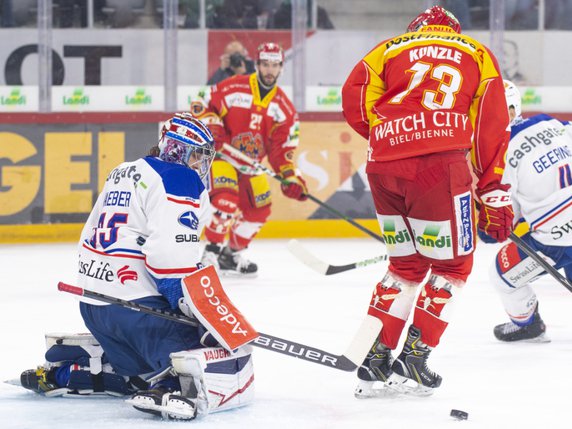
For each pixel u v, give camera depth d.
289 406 9.09
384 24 27.70
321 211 26.66
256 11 27.25
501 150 9.34
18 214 25.64
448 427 8.36
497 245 25.62
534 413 8.88
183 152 9.11
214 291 8.77
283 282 18.66
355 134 26.66
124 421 8.42
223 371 8.70
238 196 19.42
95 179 26.00
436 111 9.19
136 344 8.88
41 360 11.23
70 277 19.22
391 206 9.52
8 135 25.53
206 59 27.30
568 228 11.77
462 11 27.64
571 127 12.19
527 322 12.37
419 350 9.49
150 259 8.70
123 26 26.88
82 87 26.86
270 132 19.44
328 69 27.64
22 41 26.55
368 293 17.17
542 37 27.69
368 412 8.89
